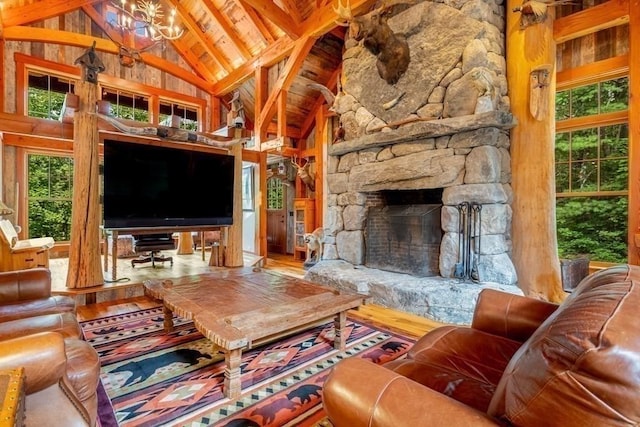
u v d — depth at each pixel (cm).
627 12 304
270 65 609
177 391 185
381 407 83
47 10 538
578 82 387
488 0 341
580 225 409
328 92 490
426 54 372
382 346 249
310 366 216
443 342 151
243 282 286
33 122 372
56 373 105
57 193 612
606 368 59
